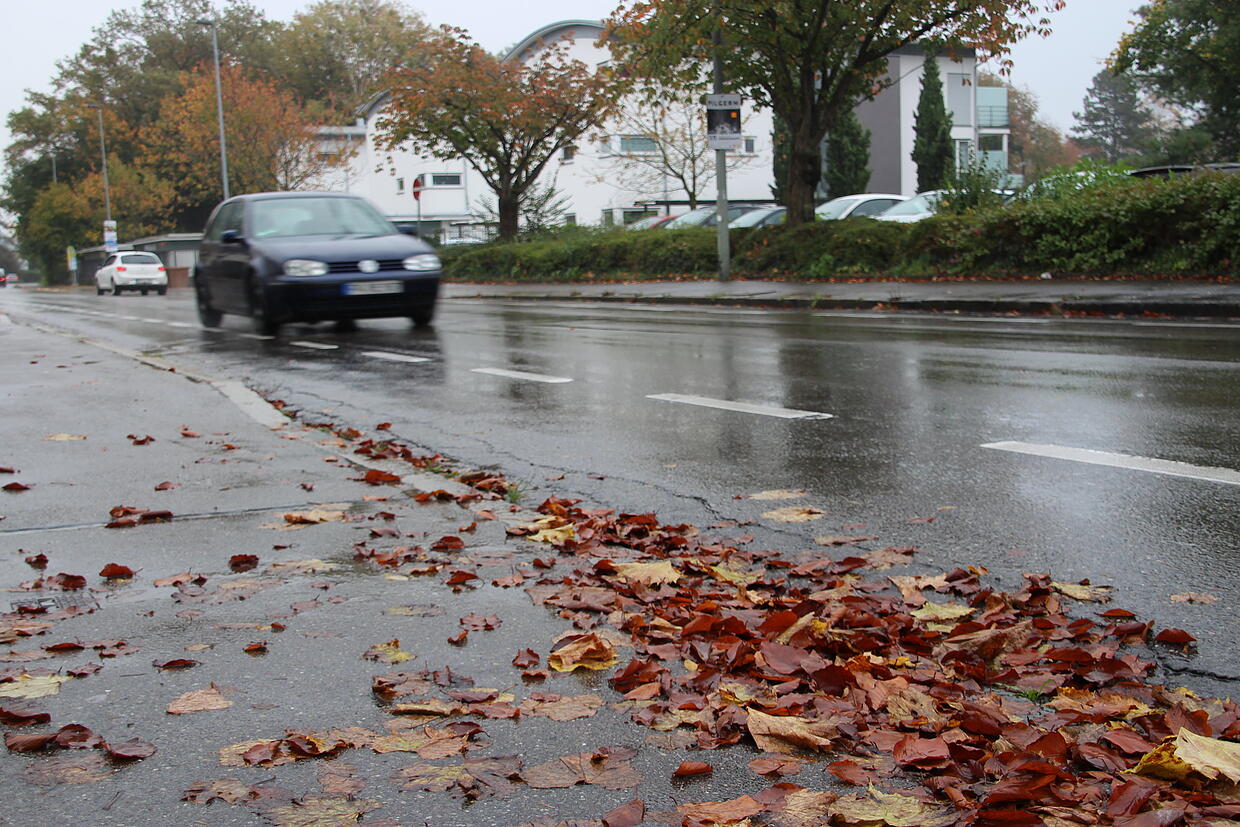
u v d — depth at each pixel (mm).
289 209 15531
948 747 2500
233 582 3939
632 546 4512
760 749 2561
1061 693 2871
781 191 42938
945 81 53125
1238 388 7801
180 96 81062
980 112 60406
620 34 25031
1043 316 14508
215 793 2367
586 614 3566
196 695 2900
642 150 47094
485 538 4578
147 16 87000
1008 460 5797
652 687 2906
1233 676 3023
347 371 10859
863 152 45406
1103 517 4645
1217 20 40969
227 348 13461
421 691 2922
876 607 3594
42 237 78562
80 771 2479
